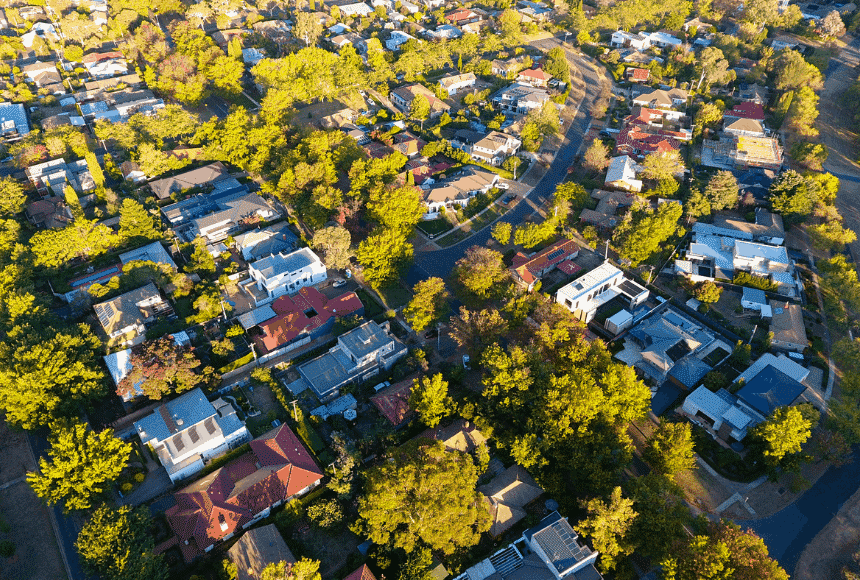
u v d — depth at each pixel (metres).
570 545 104.56
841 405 134.62
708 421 134.62
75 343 135.62
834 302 162.62
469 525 106.88
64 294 163.50
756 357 151.88
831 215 189.50
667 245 184.38
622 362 147.75
